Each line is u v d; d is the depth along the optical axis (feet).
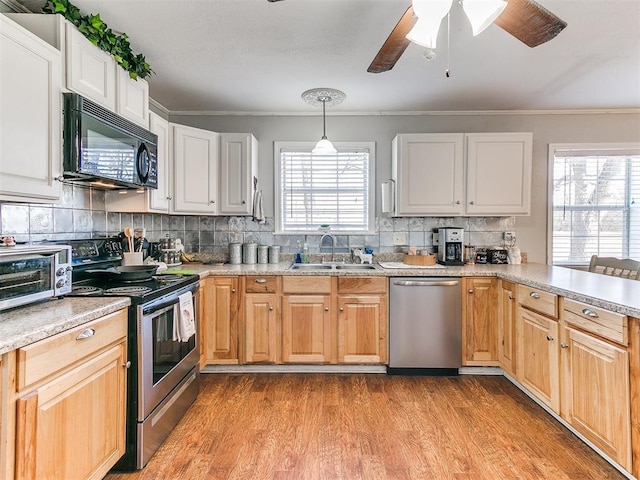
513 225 10.81
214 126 10.85
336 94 8.98
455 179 9.70
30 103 4.47
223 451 5.77
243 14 5.95
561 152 10.82
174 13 5.92
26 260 4.31
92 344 4.46
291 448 5.84
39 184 4.64
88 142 5.30
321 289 8.75
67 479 4.03
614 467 5.32
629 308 4.65
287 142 10.85
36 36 4.58
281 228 10.93
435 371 8.82
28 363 3.49
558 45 6.92
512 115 10.75
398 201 9.80
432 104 10.16
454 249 9.92
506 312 8.18
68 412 4.05
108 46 5.97
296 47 7.02
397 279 8.68
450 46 6.94
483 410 7.06
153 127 7.93
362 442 6.00
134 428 5.31
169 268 9.13
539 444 5.93
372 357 8.77
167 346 6.22
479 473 5.23
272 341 8.78
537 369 6.91
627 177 10.85
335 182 10.89
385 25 6.25
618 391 4.88
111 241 7.67
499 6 3.89
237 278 8.78
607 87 9.00
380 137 10.83
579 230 10.92
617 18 6.03
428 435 6.20
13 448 3.38
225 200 9.80
